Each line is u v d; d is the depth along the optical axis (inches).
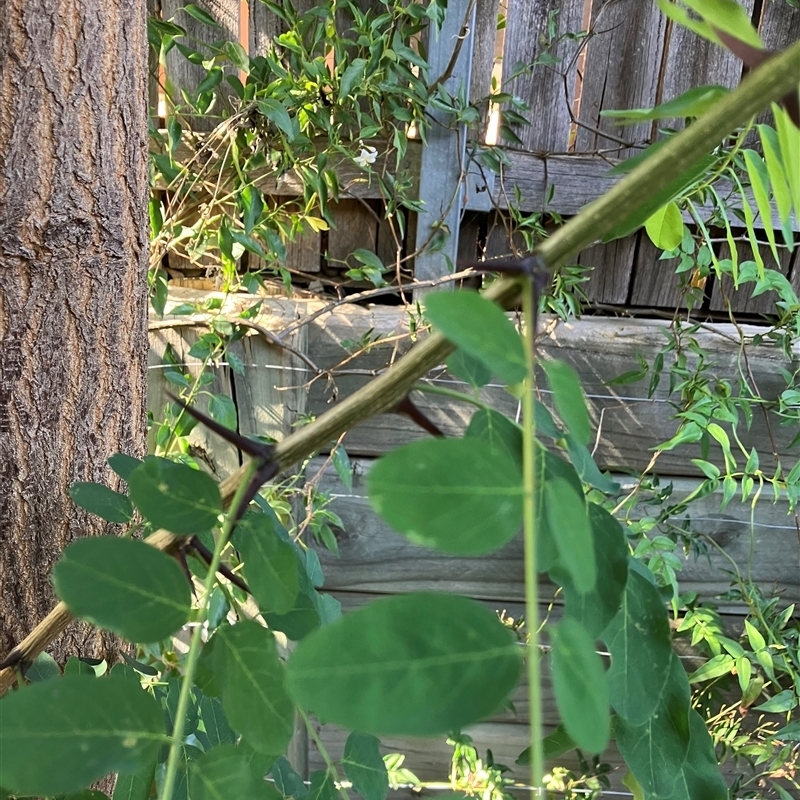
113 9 20.0
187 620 11.3
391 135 35.8
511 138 35.3
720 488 37.1
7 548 21.1
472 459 8.1
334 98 33.7
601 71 35.2
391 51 32.1
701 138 9.1
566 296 34.8
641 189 9.4
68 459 21.3
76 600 10.4
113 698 10.7
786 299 31.6
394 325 35.8
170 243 33.7
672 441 32.5
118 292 21.4
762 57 9.1
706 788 13.9
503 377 8.2
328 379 35.9
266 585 12.7
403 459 8.0
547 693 35.7
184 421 33.0
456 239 36.5
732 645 34.3
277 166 34.6
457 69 34.1
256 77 32.4
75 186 20.0
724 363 36.3
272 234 34.1
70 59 19.4
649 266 37.9
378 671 7.0
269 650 12.6
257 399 35.4
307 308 35.9
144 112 21.6
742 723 40.3
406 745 42.1
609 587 12.4
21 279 19.9
